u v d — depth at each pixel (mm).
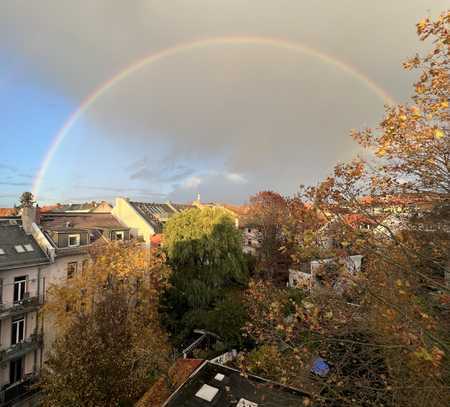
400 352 6621
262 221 35312
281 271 31109
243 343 18891
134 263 19375
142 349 13703
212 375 10023
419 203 7344
